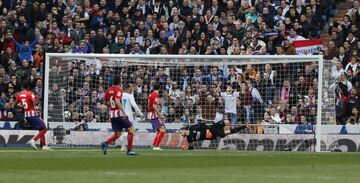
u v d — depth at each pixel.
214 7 79.62
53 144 67.44
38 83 73.06
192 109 68.81
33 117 62.09
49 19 79.19
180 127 68.12
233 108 68.25
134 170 38.97
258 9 79.06
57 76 68.50
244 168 40.91
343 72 69.81
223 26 77.44
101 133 67.19
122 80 69.44
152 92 62.03
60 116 68.06
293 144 66.12
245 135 66.12
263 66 68.81
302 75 67.94
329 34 78.81
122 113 53.91
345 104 68.88
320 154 56.72
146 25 78.31
